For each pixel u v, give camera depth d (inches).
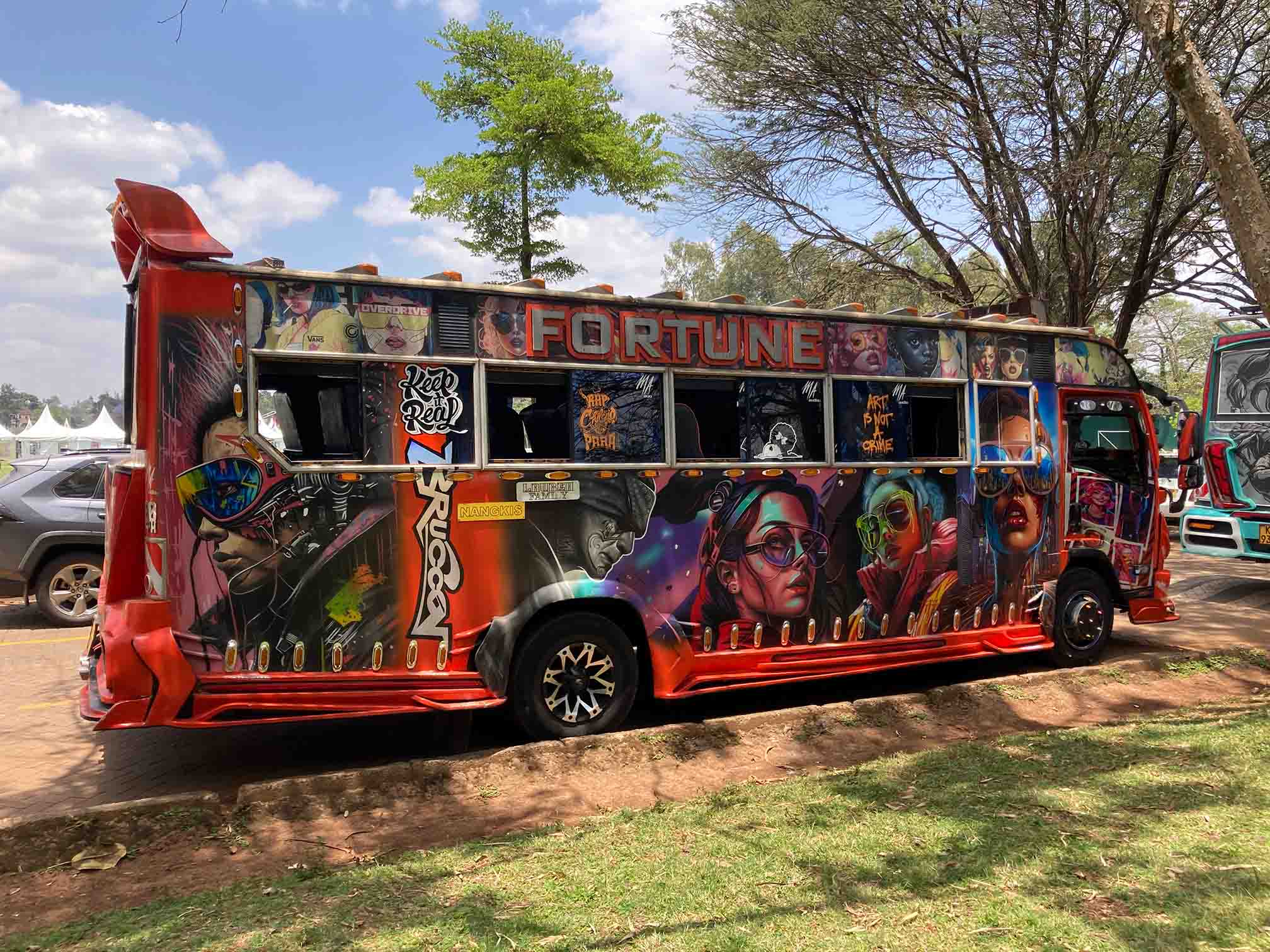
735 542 255.1
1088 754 210.8
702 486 250.5
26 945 131.4
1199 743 214.2
